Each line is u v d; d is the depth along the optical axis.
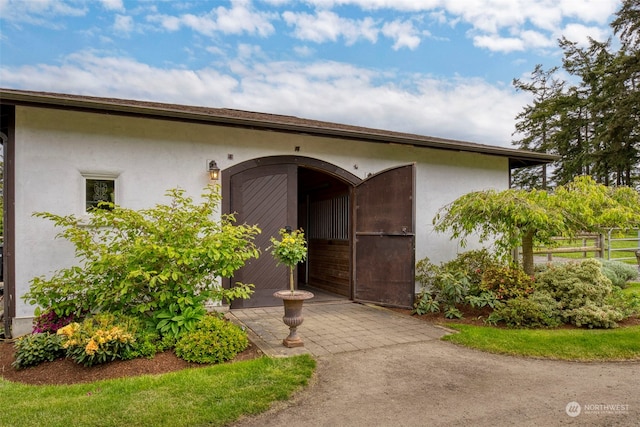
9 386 3.47
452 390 3.47
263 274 6.74
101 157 5.66
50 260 5.35
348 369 3.93
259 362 3.96
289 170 6.95
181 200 4.97
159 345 4.18
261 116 8.01
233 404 3.08
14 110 5.20
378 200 7.13
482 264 7.33
